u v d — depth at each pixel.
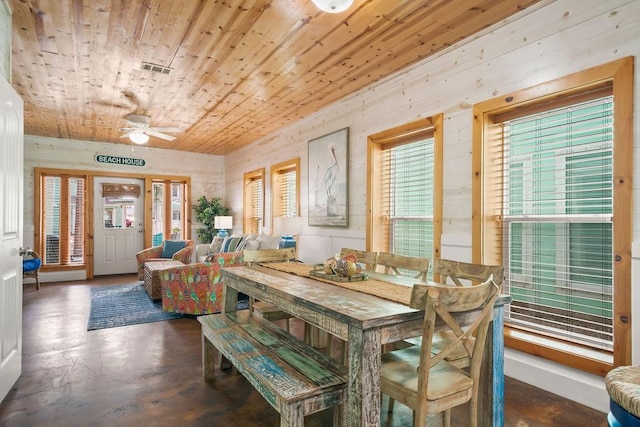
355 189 4.39
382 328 1.59
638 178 2.13
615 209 2.21
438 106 3.35
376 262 3.04
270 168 6.45
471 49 3.07
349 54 3.33
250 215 7.39
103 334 3.71
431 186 3.65
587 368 2.30
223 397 2.42
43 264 6.81
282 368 1.87
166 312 4.53
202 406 2.30
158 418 2.16
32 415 2.18
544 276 2.75
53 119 5.53
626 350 2.14
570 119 2.59
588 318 2.50
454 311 1.55
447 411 1.80
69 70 3.65
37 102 4.67
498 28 2.86
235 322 2.67
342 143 4.57
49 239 6.90
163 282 4.50
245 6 2.56
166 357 3.11
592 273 2.49
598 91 2.39
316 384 1.69
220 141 7.09
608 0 2.26
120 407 2.28
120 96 4.45
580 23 2.39
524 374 2.66
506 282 2.96
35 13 2.64
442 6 2.59
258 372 1.81
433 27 2.88
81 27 2.84
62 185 7.02
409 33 2.96
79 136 6.77
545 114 2.70
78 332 3.77
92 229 7.21
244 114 5.25
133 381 2.64
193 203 8.24
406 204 3.93
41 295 5.54
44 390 2.50
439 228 3.34
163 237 8.02
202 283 4.32
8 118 2.44
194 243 8.21
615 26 2.23
